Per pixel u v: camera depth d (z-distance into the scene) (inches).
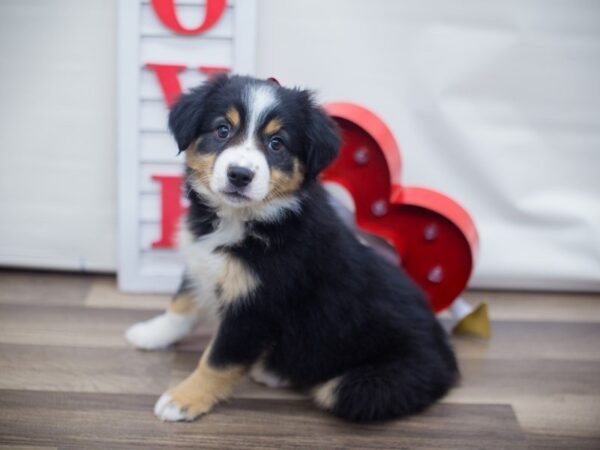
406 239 23.8
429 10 24.6
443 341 21.4
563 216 26.6
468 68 25.3
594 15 24.5
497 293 28.1
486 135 26.1
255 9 23.5
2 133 25.4
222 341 19.3
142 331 22.5
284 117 18.6
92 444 17.8
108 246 27.1
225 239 19.1
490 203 26.9
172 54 23.9
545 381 22.0
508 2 24.4
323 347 19.8
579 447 18.9
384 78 25.6
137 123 24.2
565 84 25.4
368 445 18.5
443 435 19.1
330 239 19.6
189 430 18.7
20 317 23.8
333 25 25.0
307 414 19.8
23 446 17.5
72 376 20.7
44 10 23.9
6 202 26.3
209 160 18.8
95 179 26.2
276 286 18.7
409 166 26.7
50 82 24.8
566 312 26.8
